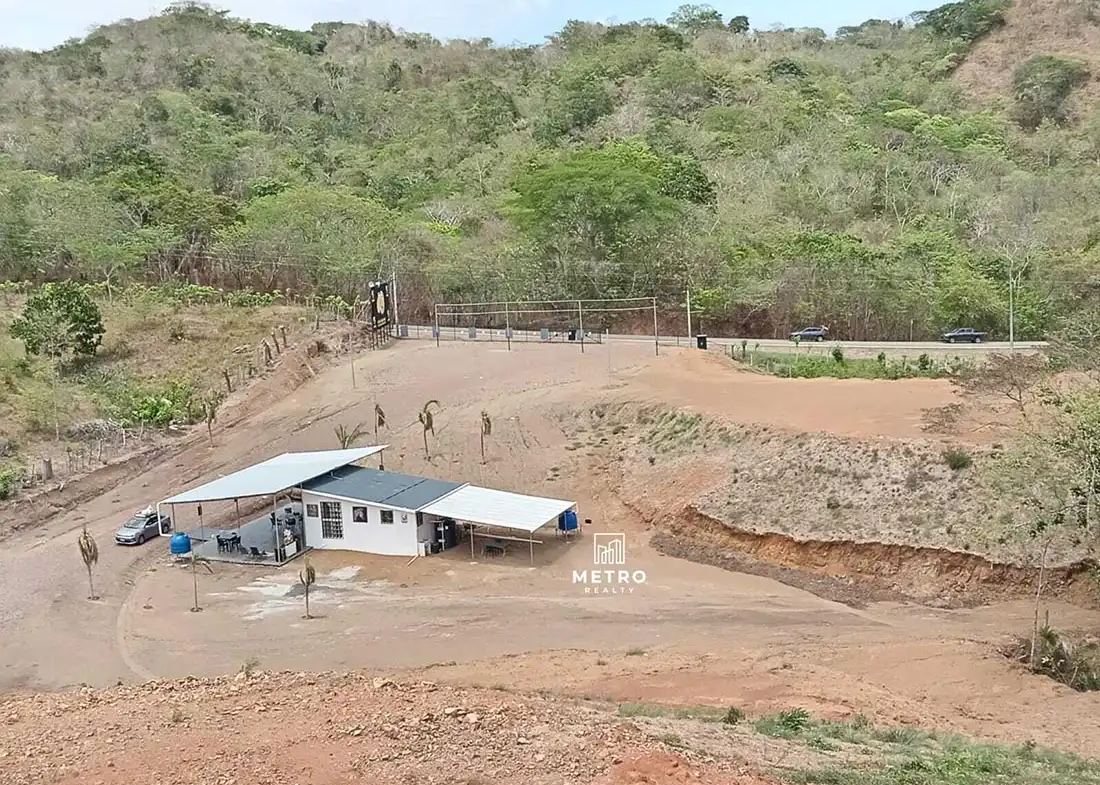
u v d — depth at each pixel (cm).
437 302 8056
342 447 4934
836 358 5775
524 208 8269
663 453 4512
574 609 3372
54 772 1416
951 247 7800
